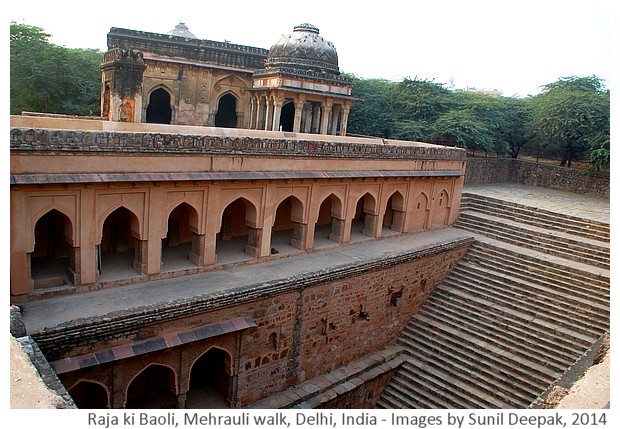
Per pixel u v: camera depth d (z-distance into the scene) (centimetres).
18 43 2272
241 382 973
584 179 2219
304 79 1847
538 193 2114
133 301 843
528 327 1205
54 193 803
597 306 1199
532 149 2817
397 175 1390
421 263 1366
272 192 1110
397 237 1497
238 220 1289
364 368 1178
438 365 1196
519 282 1353
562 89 2428
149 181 878
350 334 1192
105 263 989
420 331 1322
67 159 799
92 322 742
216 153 983
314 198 1208
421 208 1582
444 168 1616
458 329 1281
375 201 1396
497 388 1088
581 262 1404
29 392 447
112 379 781
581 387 594
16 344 534
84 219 844
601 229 1530
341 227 1313
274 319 1006
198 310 864
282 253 1182
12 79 2202
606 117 2167
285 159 1112
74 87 2317
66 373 717
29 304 800
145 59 1898
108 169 845
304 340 1084
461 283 1428
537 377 1071
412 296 1359
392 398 1170
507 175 2478
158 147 898
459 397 1098
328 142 1199
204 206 998
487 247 1520
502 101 2666
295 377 1080
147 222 921
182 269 995
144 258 937
